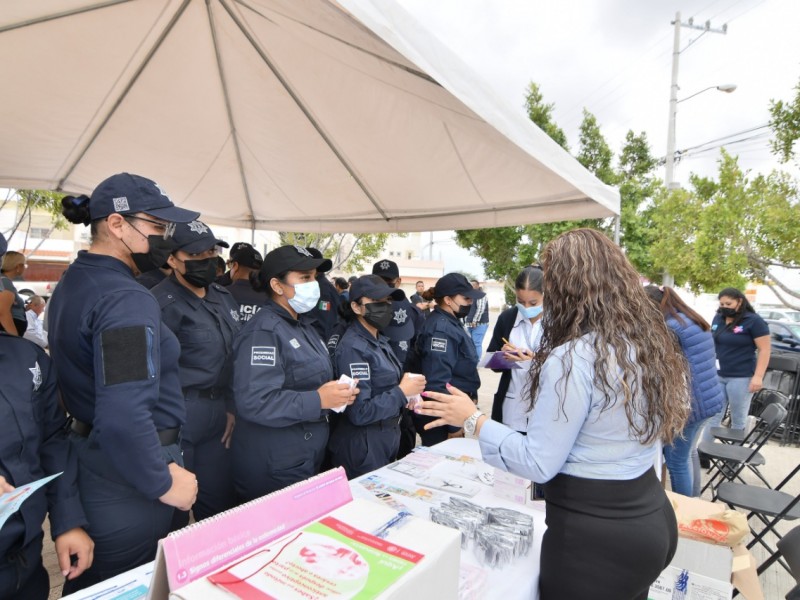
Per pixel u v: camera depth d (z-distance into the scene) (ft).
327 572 2.61
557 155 8.00
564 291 4.25
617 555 3.94
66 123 11.16
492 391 25.53
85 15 7.74
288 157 13.42
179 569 2.54
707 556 5.91
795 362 17.66
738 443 13.93
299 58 8.88
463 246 35.63
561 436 3.96
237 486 6.84
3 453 3.83
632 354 3.97
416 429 11.63
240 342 6.41
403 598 2.54
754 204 26.68
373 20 5.18
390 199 14.26
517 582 4.22
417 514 5.31
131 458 4.06
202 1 7.98
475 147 9.34
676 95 42.88
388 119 9.86
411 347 12.23
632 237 36.50
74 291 4.47
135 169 14.33
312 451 6.75
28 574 4.07
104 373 4.01
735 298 14.88
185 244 6.75
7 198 31.68
